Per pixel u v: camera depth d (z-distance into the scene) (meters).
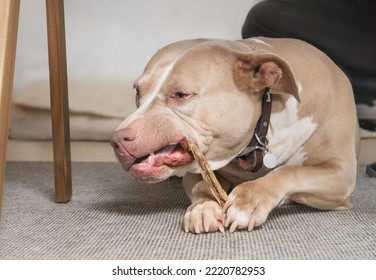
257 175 1.48
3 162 1.21
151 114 1.26
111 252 1.21
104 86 2.38
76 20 2.55
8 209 1.58
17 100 2.37
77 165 2.31
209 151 1.32
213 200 1.37
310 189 1.40
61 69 1.61
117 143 1.23
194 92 1.27
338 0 2.16
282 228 1.36
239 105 1.30
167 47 1.35
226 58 1.30
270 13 2.18
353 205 1.62
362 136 2.33
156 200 1.69
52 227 1.40
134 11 2.56
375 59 2.24
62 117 1.62
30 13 2.51
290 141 1.42
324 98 1.44
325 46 2.21
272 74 1.29
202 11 2.56
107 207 1.60
